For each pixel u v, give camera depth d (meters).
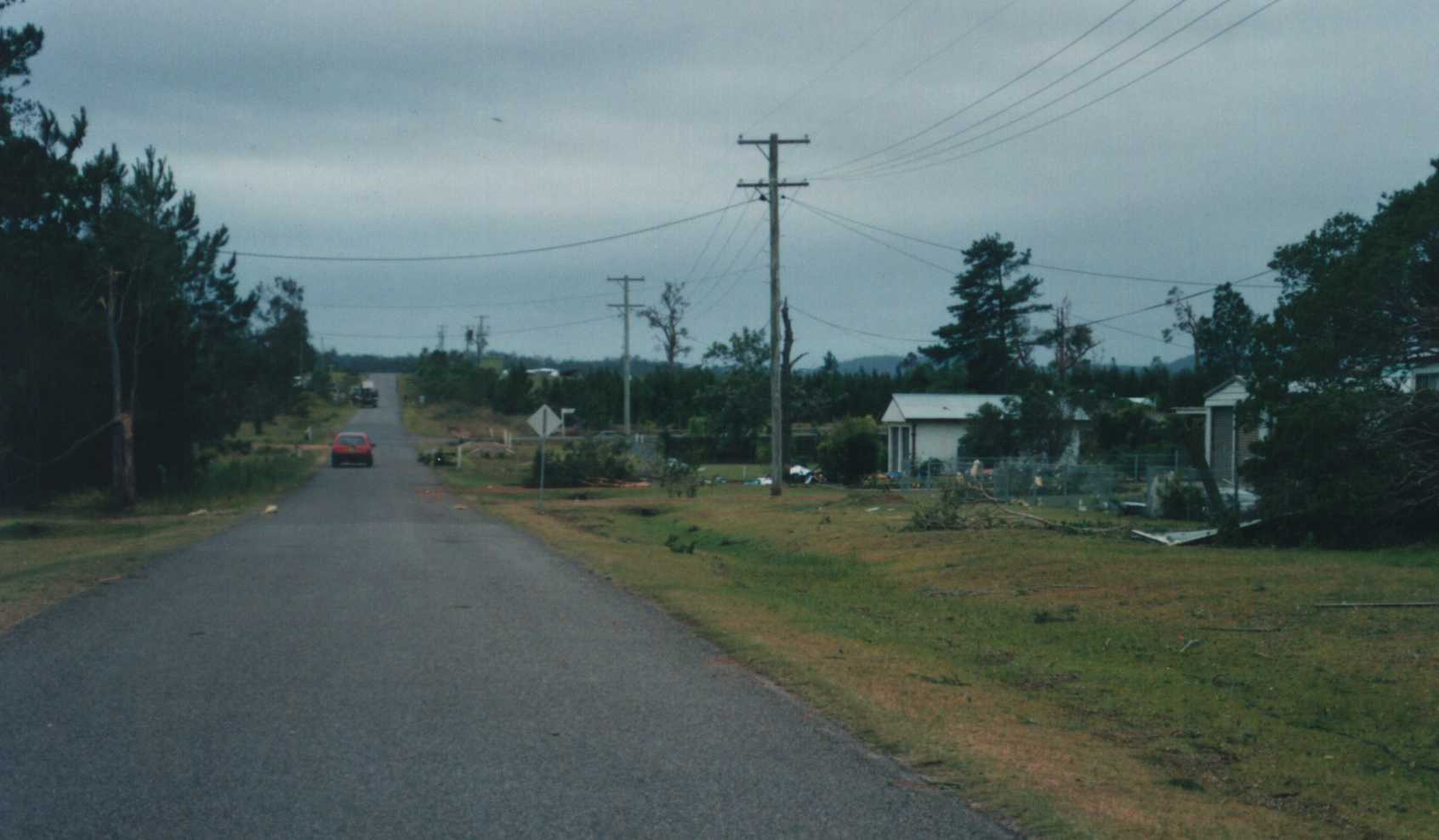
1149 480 25.47
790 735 7.14
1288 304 17.55
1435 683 8.62
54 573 15.99
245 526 25.73
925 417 51.50
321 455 68.06
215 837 5.19
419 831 5.27
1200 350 67.88
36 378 31.45
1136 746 7.49
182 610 12.42
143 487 35.19
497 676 8.90
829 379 75.56
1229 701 8.80
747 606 13.38
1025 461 39.06
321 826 5.34
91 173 32.22
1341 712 8.30
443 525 26.25
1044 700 8.88
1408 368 17.34
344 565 17.25
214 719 7.42
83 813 5.51
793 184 34.34
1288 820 5.85
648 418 92.00
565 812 5.57
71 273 31.95
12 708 7.71
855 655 10.22
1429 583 12.23
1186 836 5.38
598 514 31.78
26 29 29.20
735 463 65.00
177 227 37.59
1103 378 72.81
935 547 19.48
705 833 5.27
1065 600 13.92
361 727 7.24
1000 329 79.44
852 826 5.40
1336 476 16.09
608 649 10.17
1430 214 16.02
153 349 34.50
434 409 109.50
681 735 7.09
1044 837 5.26
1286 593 12.37
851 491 39.06
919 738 7.05
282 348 91.88
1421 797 6.42
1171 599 12.96
